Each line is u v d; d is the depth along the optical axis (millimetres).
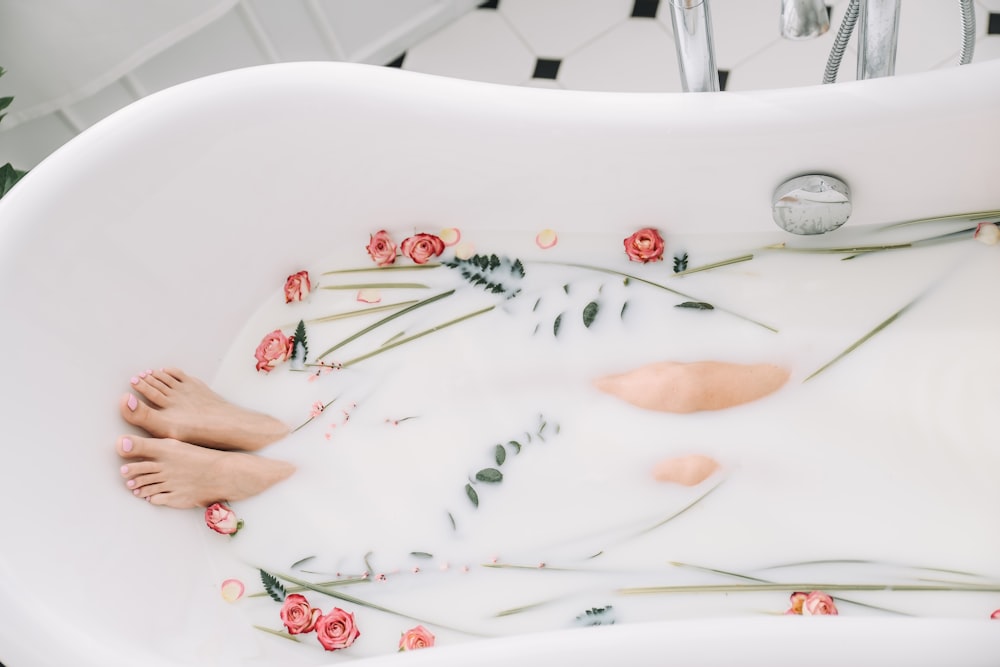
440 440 1303
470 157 1229
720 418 1272
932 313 1269
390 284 1386
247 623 1200
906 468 1207
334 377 1353
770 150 1145
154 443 1214
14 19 1325
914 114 1090
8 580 977
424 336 1361
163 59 1540
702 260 1332
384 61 1839
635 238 1318
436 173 1274
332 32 1707
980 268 1271
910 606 1129
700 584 1170
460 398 1323
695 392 1269
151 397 1243
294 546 1252
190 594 1194
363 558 1237
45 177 1139
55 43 1361
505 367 1331
